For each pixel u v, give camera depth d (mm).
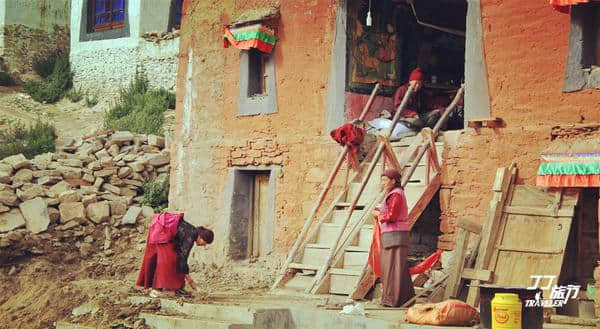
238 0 16875
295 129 15766
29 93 30094
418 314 10469
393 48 15930
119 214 18750
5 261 17031
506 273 11781
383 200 12477
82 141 21562
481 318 10141
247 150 16453
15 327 14273
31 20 32219
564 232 11641
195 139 17641
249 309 11594
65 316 14125
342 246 13562
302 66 15727
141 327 12234
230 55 16984
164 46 28484
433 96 16594
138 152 20797
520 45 12648
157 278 13172
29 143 23484
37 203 17828
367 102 15281
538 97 12445
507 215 12117
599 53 12031
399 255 11906
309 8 15680
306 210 15391
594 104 11867
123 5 29922
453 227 13211
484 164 12922
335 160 15023
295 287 13797
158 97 26844
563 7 11898
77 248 17781
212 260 16844
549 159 11898
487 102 12961
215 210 17000
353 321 10938
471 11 13195
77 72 30812
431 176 13406
